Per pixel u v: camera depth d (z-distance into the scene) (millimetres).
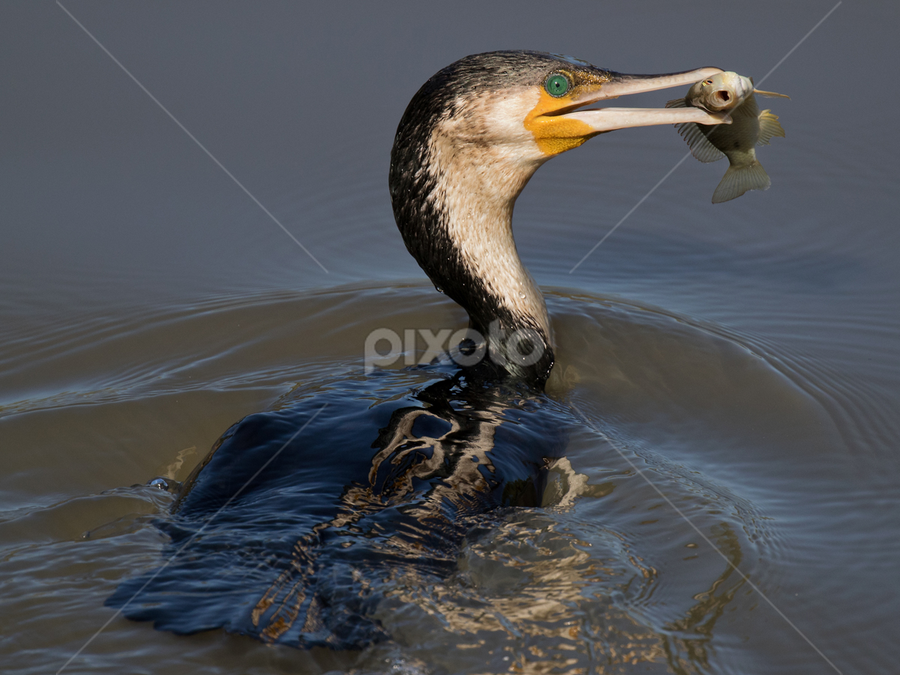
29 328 12516
